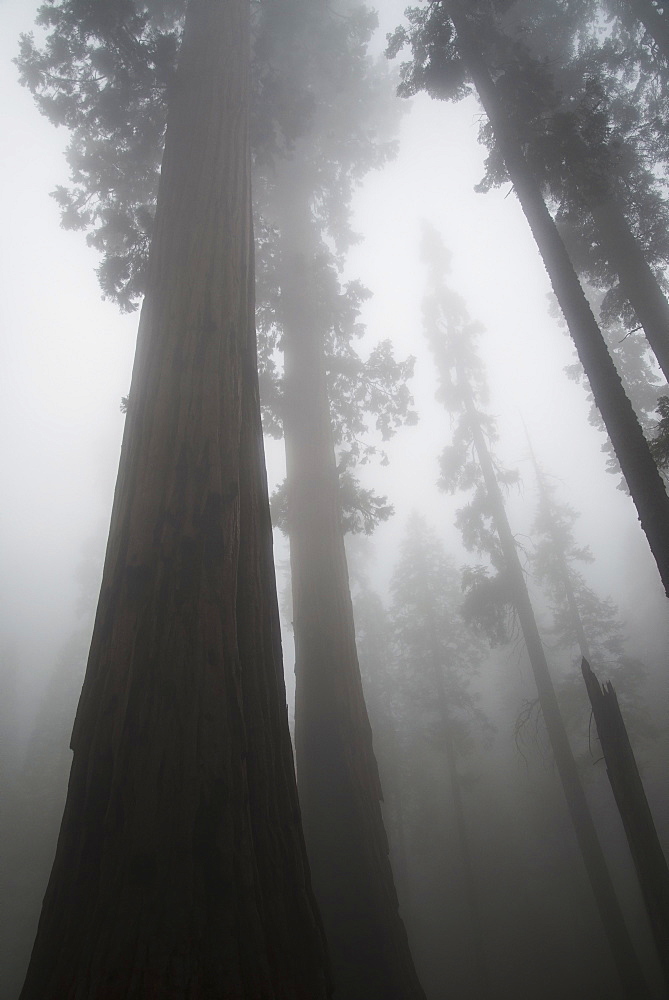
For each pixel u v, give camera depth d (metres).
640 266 11.40
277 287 11.63
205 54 7.71
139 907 2.51
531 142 8.88
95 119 9.86
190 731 3.08
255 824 3.12
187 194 6.01
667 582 5.87
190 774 2.95
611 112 13.98
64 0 8.64
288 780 3.62
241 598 4.03
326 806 6.58
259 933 2.65
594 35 14.66
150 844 2.69
